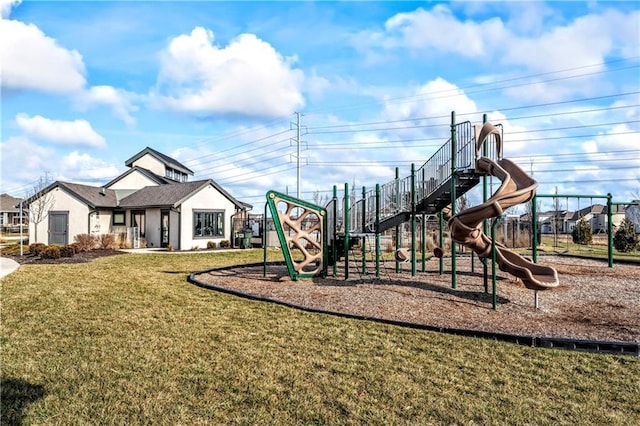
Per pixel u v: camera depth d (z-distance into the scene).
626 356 4.45
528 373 3.95
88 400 3.37
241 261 15.77
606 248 21.19
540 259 14.81
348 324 5.80
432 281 9.40
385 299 7.43
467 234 7.26
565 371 4.01
